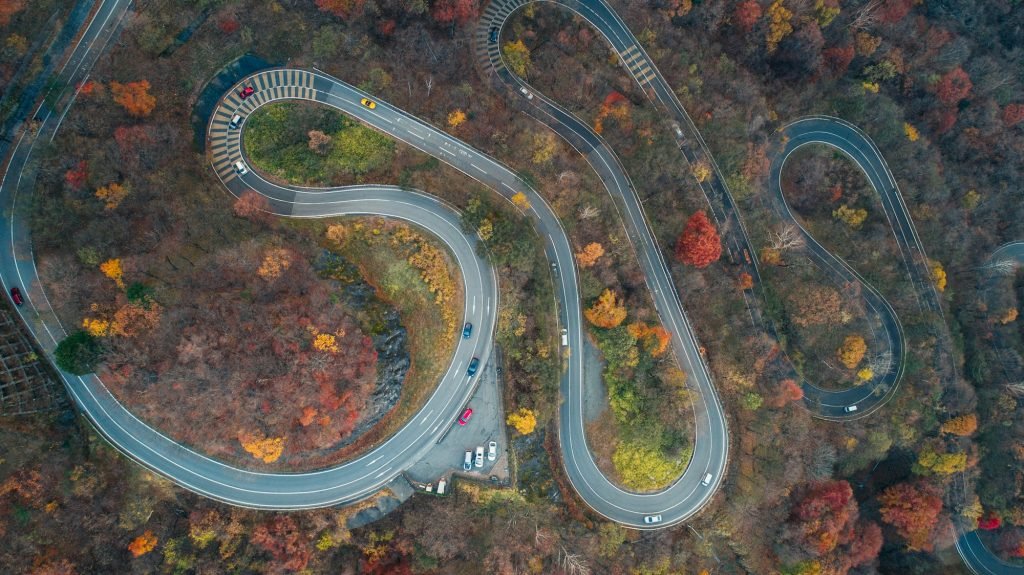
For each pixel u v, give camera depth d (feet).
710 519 325.83
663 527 324.60
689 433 331.98
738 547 325.83
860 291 384.88
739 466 332.19
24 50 270.26
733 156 362.33
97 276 264.72
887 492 358.84
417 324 297.74
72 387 269.44
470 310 305.53
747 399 333.21
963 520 362.94
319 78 314.96
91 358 250.16
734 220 369.50
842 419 369.09
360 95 319.06
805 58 374.84
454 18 328.29
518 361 304.30
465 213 305.32
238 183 303.48
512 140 330.13
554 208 330.13
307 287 273.75
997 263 397.80
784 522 323.78
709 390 341.41
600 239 331.16
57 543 247.09
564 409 323.16
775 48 375.04
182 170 288.71
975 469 365.81
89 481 256.73
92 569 252.21
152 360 258.57
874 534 335.26
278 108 309.83
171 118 289.53
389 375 284.20
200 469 277.03
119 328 252.21
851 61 399.44
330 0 303.27
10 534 238.27
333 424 268.62
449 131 325.21
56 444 258.37
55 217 263.49
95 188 265.95
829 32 385.09
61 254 265.34
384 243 302.45
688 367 344.69
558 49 361.71
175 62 292.61
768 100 393.29
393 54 323.16
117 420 271.69
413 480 293.84
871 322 380.17
